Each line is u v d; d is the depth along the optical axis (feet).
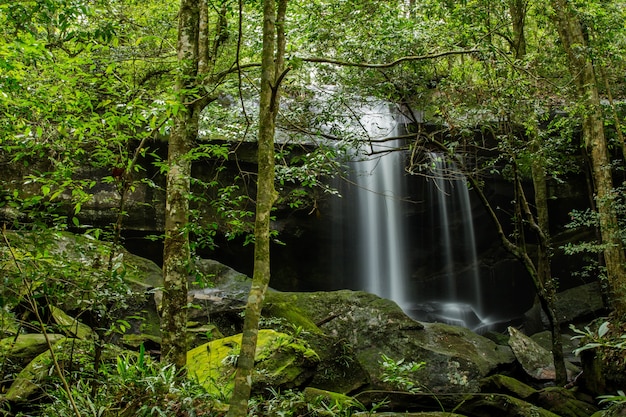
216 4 23.85
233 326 31.55
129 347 25.49
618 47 32.76
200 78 17.58
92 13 17.08
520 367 30.76
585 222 30.76
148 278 31.17
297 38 24.82
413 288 51.34
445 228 49.06
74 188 13.01
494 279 50.83
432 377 27.55
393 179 46.01
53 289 11.66
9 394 15.64
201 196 16.88
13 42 12.33
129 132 14.83
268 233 11.59
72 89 13.00
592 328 36.58
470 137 31.68
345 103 26.43
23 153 13.41
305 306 31.37
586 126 31.48
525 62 25.40
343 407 16.76
